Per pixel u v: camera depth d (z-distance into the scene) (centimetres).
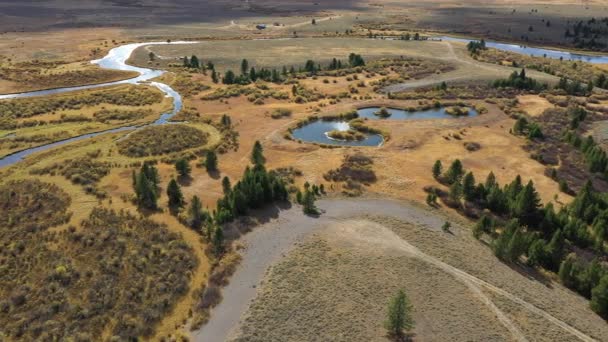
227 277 5041
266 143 9206
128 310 4631
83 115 10850
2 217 6344
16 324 4450
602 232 6116
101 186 7288
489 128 10206
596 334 4338
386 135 9725
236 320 4447
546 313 4556
